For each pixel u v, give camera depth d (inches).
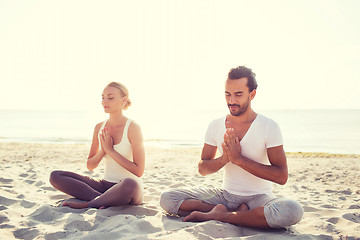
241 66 110.6
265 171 104.7
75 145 496.1
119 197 125.3
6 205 133.5
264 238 93.5
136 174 131.9
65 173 138.5
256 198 110.9
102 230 101.0
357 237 95.1
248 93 108.9
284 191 189.8
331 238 95.8
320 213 129.1
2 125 1290.6
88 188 136.6
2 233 96.1
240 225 105.8
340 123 1440.7
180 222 107.2
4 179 184.5
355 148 513.0
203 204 115.6
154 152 433.1
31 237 95.8
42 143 532.1
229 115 118.9
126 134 134.1
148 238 89.4
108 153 131.8
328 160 352.2
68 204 128.5
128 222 106.8
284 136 745.6
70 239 91.6
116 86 135.3
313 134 803.4
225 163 110.2
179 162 334.6
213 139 121.1
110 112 134.7
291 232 102.8
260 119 111.9
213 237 94.7
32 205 131.9
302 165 313.3
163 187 185.9
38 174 211.6
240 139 112.7
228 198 114.9
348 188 200.7
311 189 197.0
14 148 436.5
